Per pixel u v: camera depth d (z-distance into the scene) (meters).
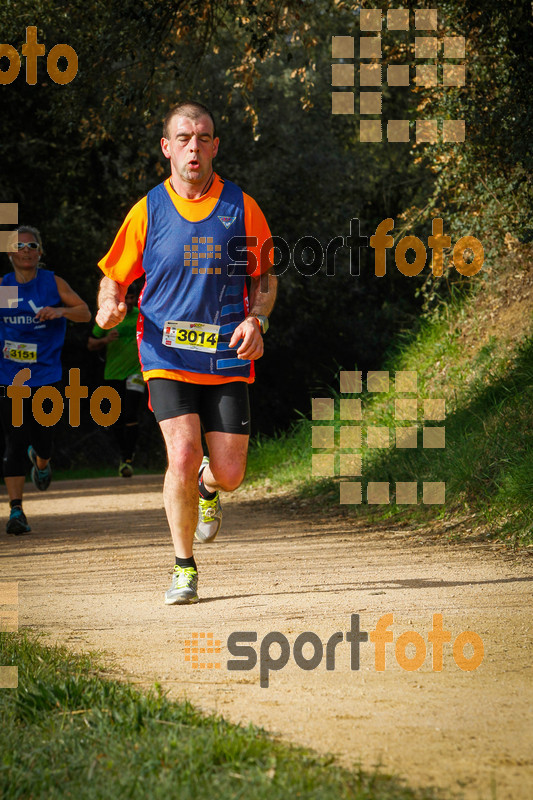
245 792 4.04
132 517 17.91
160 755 4.46
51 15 21.20
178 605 9.00
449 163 19.16
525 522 12.94
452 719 5.26
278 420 52.59
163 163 38.56
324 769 4.35
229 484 9.49
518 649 6.92
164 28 19.56
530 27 17.02
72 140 37.59
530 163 16.84
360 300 47.50
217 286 9.06
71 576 11.04
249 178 42.56
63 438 50.62
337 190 45.25
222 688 6.04
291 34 20.83
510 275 22.11
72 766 4.43
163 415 9.20
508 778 4.32
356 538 13.90
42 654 6.68
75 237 40.81
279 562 11.69
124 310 9.11
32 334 15.23
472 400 18.64
